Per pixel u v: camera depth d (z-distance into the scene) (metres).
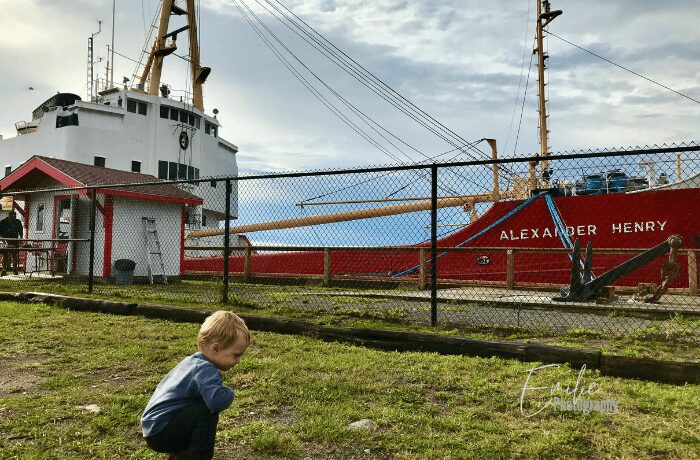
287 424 3.93
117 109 32.56
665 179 13.35
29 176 18.23
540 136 22.11
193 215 26.86
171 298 10.32
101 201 16.17
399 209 17.38
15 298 10.55
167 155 34.00
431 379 5.04
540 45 22.42
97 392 4.67
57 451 3.45
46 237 18.12
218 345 2.60
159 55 35.31
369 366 5.53
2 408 4.24
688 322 7.59
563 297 9.65
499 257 15.26
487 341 6.06
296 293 12.28
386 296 11.20
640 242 13.63
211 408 2.44
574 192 14.71
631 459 3.32
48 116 32.66
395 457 3.38
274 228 19.91
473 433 3.74
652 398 4.48
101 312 9.21
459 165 7.36
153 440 2.50
